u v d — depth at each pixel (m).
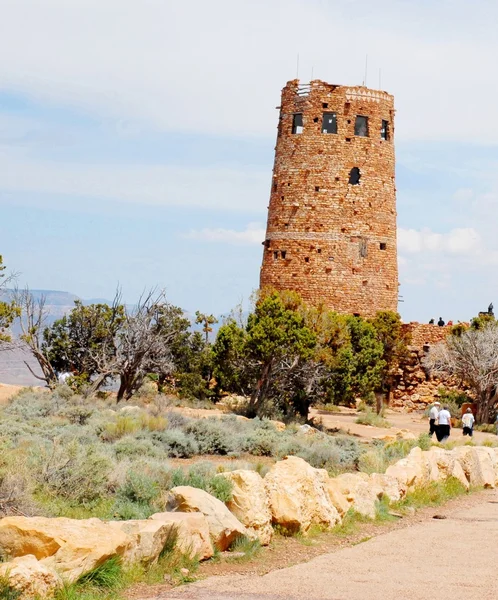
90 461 18.06
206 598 11.55
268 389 47.31
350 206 63.25
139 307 46.38
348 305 62.91
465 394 63.03
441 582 12.70
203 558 13.49
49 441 24.41
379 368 53.31
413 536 16.56
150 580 12.18
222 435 31.02
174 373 53.97
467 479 24.77
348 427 49.41
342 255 62.94
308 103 63.62
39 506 15.10
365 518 17.94
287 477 16.16
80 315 49.28
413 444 31.42
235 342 46.56
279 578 12.80
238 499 15.02
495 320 64.69
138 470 18.81
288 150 64.12
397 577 12.99
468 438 43.12
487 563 14.12
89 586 11.39
